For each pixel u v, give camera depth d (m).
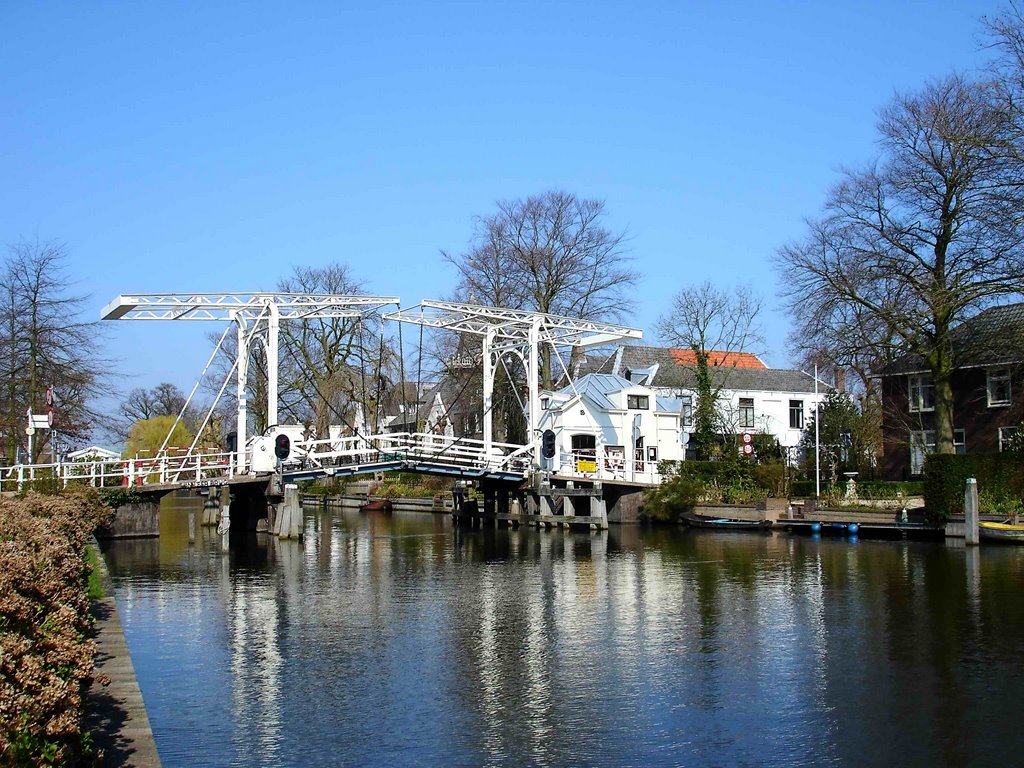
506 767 9.14
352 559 26.28
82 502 21.78
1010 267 29.97
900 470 41.66
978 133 29.58
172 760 9.30
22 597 7.24
